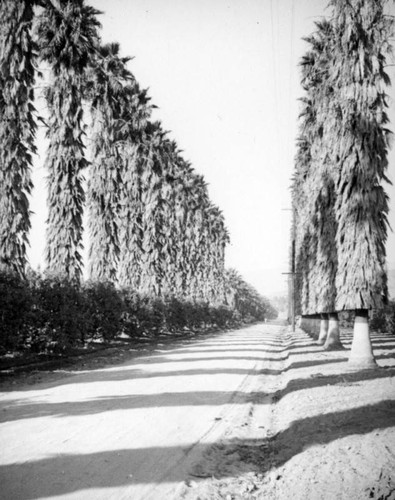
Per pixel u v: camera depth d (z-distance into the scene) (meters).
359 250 14.39
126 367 14.21
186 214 47.34
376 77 14.95
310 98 21.12
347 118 15.24
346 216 15.00
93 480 4.48
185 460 5.34
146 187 33.25
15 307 12.39
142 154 32.56
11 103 16.59
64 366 13.76
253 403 9.31
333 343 20.75
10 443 5.59
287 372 13.96
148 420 7.12
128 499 4.09
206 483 4.69
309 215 23.27
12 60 16.62
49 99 18.86
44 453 5.24
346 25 15.09
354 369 13.37
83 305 16.50
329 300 19.86
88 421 6.84
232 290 82.31
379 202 14.75
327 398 8.48
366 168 14.80
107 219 24.02
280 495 4.34
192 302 41.00
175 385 10.89
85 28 19.19
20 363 12.75
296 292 49.28
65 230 18.00
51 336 14.20
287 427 6.87
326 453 5.18
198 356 19.08
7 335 12.16
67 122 18.38
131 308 24.47
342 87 15.48
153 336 28.61
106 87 24.45
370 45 15.01
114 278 24.00
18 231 16.30
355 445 5.32
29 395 8.87
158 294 32.12
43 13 18.39
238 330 59.50
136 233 30.31
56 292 14.63
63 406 7.87
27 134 16.78
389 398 8.05
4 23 16.73
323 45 19.80
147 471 4.86
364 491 3.98
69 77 18.59
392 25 14.76
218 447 6.04
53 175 18.27
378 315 41.94
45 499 3.96
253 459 5.72
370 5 14.84
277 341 34.56
